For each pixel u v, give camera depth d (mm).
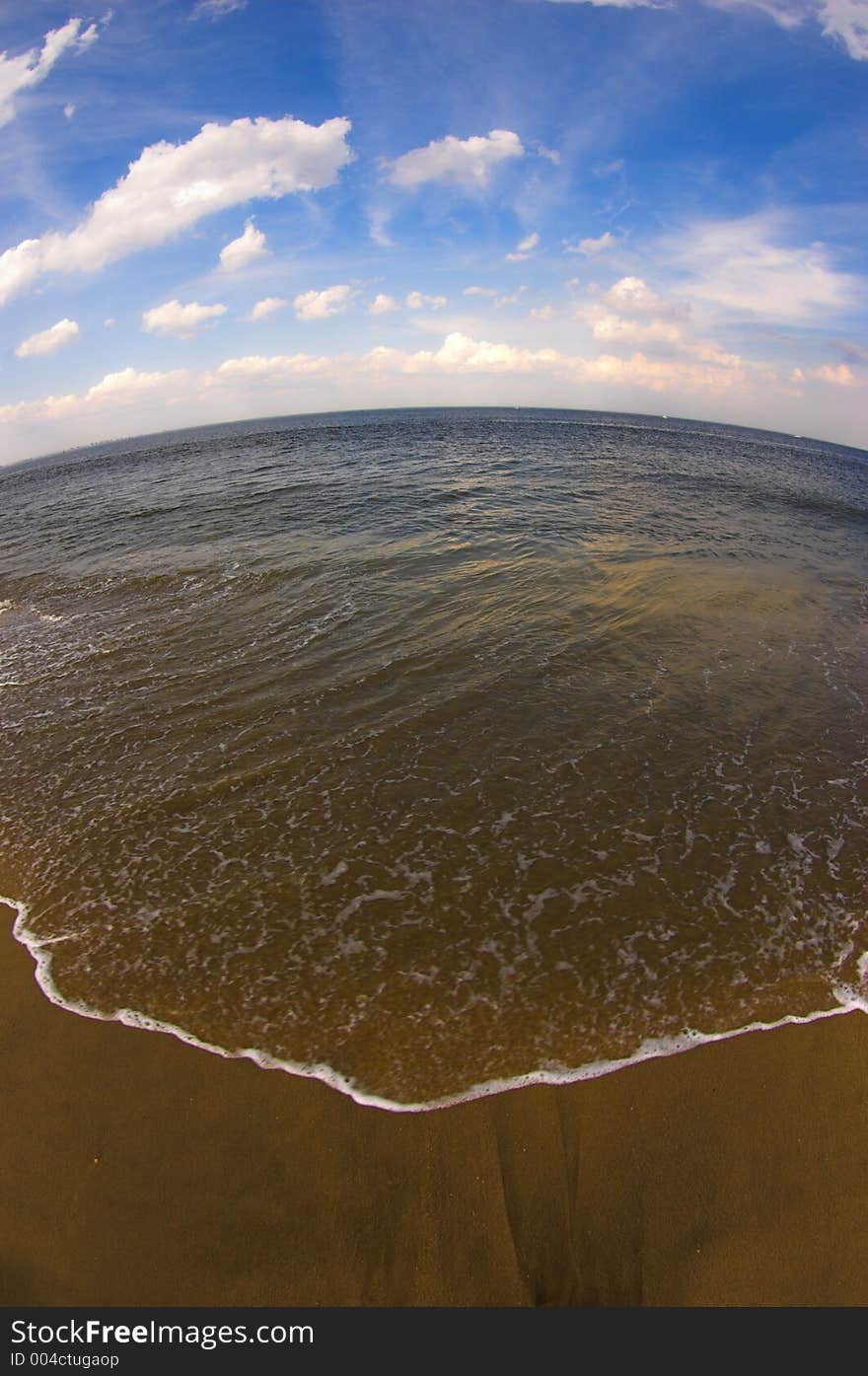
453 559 13914
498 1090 3623
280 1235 3059
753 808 6043
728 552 15289
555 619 10562
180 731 7535
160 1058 3842
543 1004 4129
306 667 9031
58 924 4883
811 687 8523
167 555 15641
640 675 8695
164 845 5691
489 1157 3322
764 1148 3354
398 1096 3605
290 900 5051
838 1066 3719
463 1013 4082
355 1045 3902
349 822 5906
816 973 4332
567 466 28203
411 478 23906
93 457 62906
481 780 6461
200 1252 3016
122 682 8906
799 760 6836
